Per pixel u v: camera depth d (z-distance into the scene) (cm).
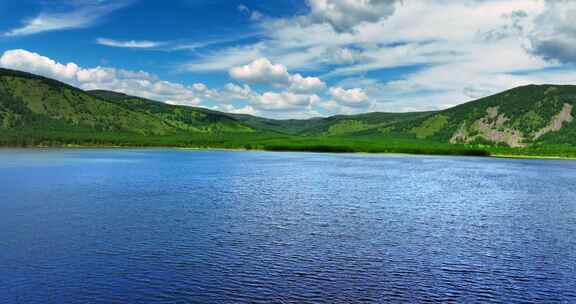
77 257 3862
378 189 9456
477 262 3925
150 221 5459
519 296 3134
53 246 4203
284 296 3053
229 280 3344
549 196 8831
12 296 2988
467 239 4806
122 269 3556
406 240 4691
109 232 4819
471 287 3297
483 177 13375
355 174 13550
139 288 3156
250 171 14088
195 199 7444
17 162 16650
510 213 6612
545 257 4119
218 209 6438
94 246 4225
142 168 14700
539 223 5822
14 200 7100
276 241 4528
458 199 8088
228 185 9750
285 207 6731
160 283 3259
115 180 10531
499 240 4784
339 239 4669
